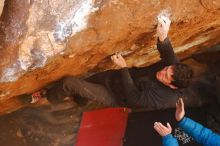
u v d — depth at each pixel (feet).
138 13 11.57
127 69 12.66
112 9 11.23
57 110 20.76
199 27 14.06
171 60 12.13
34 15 10.91
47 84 13.51
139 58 15.11
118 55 12.92
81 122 21.13
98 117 21.39
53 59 11.29
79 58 12.26
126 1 11.31
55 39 10.99
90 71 14.29
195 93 15.23
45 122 20.47
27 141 19.99
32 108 20.34
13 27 10.90
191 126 11.27
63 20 10.95
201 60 19.84
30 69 11.16
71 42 11.18
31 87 13.20
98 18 11.18
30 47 10.94
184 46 16.40
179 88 12.43
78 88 13.23
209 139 11.00
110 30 11.51
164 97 12.59
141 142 20.12
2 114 18.20
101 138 20.95
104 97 13.52
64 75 13.15
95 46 11.84
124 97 13.38
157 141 19.89
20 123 20.07
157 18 11.90
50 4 10.95
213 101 15.55
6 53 10.96
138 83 12.94
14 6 10.88
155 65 13.24
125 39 12.33
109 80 13.70
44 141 20.25
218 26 14.84
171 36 13.94
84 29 11.09
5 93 12.54
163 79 12.33
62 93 13.57
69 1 11.00
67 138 20.74
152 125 20.16
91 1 11.00
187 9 12.25
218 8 12.62
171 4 11.90
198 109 17.48
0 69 11.05
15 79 11.25
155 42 13.56
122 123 21.08
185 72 12.01
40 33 10.94
